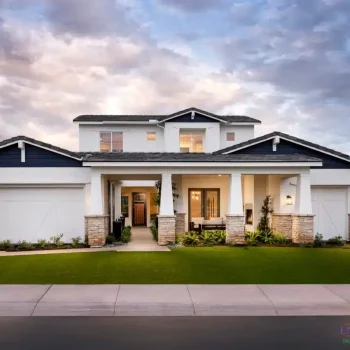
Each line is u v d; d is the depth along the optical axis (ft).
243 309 25.02
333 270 35.73
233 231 51.85
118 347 18.69
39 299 26.30
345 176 58.44
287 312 24.68
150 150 77.61
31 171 53.88
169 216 52.26
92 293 27.78
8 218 53.93
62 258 42.04
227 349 18.48
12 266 37.60
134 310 24.79
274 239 53.52
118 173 52.44
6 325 22.03
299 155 55.88
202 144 76.54
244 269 36.11
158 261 39.96
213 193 67.72
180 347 18.69
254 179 63.31
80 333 20.70
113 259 41.19
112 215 69.21
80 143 77.00
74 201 54.65
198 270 35.65
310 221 52.44
